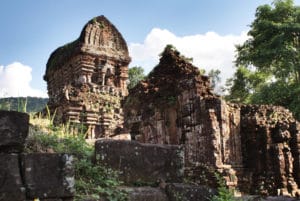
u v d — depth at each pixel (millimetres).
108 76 26875
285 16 29391
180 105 15766
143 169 5500
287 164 14766
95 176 5219
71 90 21984
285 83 27859
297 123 15711
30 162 4336
